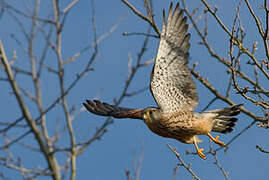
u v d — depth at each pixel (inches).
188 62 406.9
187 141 465.4
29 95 343.6
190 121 439.8
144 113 451.2
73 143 338.6
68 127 339.9
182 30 405.7
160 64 406.0
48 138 337.7
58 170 334.3
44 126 340.5
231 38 429.7
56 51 348.5
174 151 440.1
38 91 344.2
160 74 412.2
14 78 343.6
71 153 338.6
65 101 343.3
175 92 424.2
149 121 449.7
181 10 405.4
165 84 420.8
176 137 460.1
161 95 425.7
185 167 434.0
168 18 399.9
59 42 350.0
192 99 423.2
